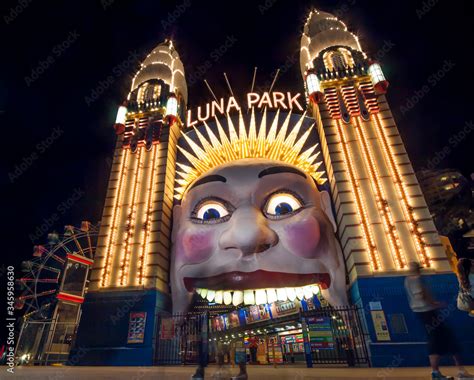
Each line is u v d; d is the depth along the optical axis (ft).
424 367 46.68
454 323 50.16
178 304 63.36
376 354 48.98
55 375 36.01
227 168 66.23
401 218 60.90
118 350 59.26
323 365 53.06
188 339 60.44
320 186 71.82
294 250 58.80
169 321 61.62
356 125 73.36
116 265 68.08
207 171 70.74
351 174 66.95
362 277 55.98
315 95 78.59
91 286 66.44
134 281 65.82
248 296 62.49
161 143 82.94
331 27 92.89
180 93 96.78
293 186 63.46
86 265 113.50
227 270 59.67
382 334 50.62
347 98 76.89
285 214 61.52
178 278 63.57
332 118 75.31
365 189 64.95
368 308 53.16
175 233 71.05
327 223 63.77
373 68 79.41
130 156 82.48
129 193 76.74
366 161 68.23
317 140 78.48
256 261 58.54
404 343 49.55
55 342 101.04
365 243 59.21
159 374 36.37
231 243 56.39
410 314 51.98
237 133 82.89
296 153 75.77
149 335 59.88
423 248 57.47
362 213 62.34
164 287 68.33
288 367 51.16
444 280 53.88
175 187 81.51
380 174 66.23
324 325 53.26
